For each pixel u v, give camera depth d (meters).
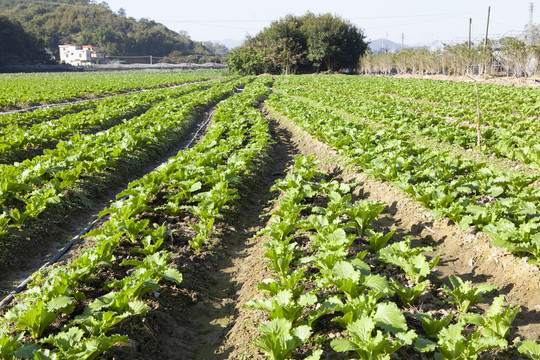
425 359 5.13
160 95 34.66
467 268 7.65
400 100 27.67
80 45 163.88
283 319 5.19
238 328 6.41
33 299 6.00
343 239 7.11
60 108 24.86
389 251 7.13
